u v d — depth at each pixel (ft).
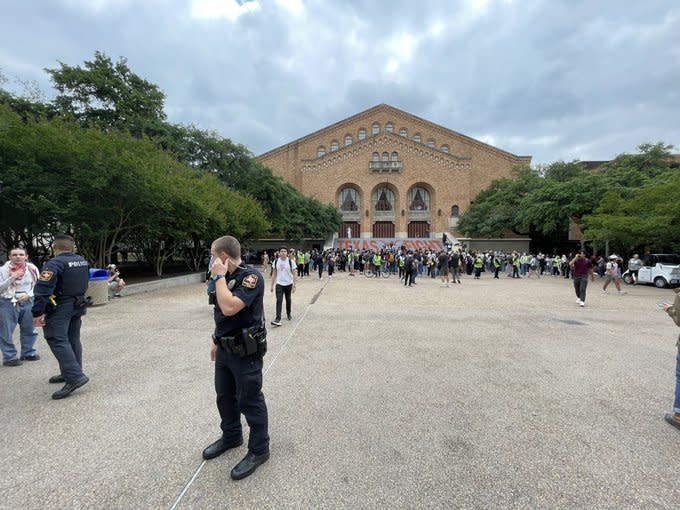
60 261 12.62
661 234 57.57
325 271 89.04
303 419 10.93
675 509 7.22
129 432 10.10
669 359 17.33
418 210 140.36
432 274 71.46
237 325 8.46
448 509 7.16
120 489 7.68
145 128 68.23
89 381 13.96
